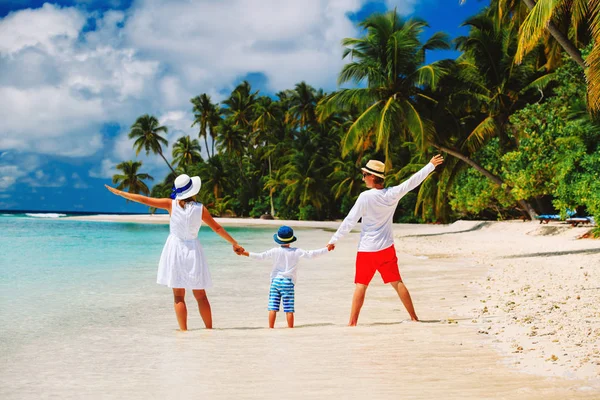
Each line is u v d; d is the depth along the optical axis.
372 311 6.82
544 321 5.44
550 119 21.27
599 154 16.02
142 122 69.00
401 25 26.58
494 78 26.58
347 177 54.22
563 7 10.93
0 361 4.34
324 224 48.28
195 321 6.41
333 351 4.49
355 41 26.70
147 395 3.35
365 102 27.19
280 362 4.15
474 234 25.59
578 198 16.86
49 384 3.65
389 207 5.84
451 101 26.83
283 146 62.00
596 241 16.80
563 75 20.48
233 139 66.31
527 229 23.69
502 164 25.08
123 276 10.84
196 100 69.75
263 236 29.17
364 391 3.33
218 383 3.60
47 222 51.09
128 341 5.12
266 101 66.06
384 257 5.83
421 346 4.59
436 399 3.13
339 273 11.56
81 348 4.82
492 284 8.84
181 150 73.31
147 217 65.75
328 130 59.44
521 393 3.21
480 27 26.73
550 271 10.41
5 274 11.12
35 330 5.74
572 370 3.68
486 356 4.19
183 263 5.66
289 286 6.04
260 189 66.88
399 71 26.56
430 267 12.10
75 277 10.64
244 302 7.89
